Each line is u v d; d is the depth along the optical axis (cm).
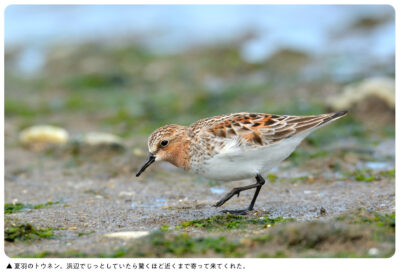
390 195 1020
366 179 1146
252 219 898
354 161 1291
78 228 898
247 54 2503
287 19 2823
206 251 746
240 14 2994
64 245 797
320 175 1205
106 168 1347
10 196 1155
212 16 3034
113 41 2866
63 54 2741
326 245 736
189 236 802
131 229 880
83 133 1738
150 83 2352
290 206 996
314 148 1417
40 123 1888
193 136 967
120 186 1216
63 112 2045
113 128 1781
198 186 1198
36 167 1390
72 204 1076
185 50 2686
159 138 1005
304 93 1922
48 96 2297
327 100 1708
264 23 2817
